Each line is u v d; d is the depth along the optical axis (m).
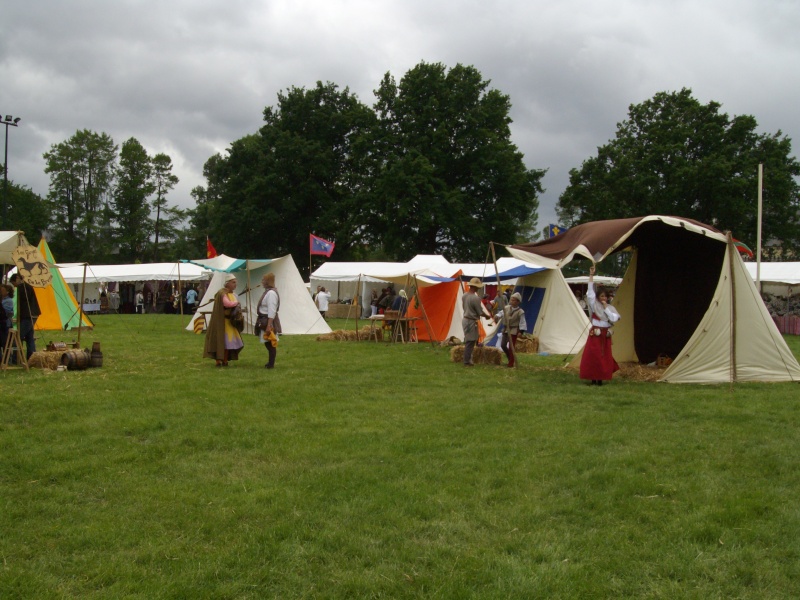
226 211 46.81
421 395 9.38
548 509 4.71
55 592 3.46
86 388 9.43
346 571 3.75
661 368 12.12
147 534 4.24
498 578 3.64
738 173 38.41
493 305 16.97
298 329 20.86
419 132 43.72
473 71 44.50
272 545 4.06
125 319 29.86
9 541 4.10
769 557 3.93
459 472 5.57
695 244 12.58
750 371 10.80
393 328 18.39
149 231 65.38
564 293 16.89
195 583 3.58
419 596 3.46
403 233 43.22
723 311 10.73
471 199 43.81
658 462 5.89
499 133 44.69
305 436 6.81
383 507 4.72
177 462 5.88
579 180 43.97
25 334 12.01
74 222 62.91
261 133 48.91
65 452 6.05
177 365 12.24
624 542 4.14
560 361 14.33
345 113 48.66
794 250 46.66
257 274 21.22
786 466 5.70
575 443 6.54
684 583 3.61
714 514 4.55
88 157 62.81
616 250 13.29
